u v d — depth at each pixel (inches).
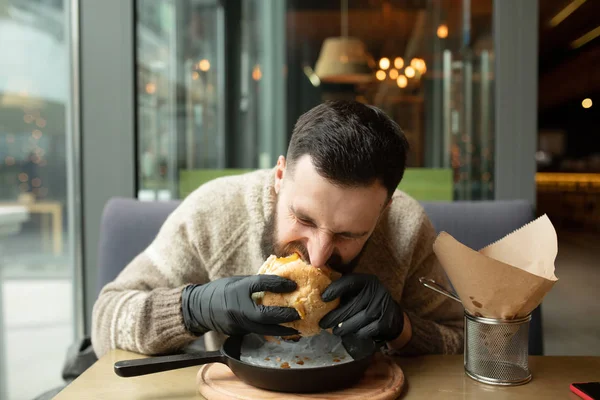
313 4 78.6
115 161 62.7
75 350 45.5
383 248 39.4
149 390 27.3
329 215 26.4
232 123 76.6
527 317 27.9
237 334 29.6
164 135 67.7
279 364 27.0
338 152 25.5
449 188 67.5
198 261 40.5
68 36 64.5
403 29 74.9
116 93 62.2
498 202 51.4
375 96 78.7
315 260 27.7
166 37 66.6
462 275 26.8
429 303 40.1
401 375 28.0
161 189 68.1
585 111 369.7
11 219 79.1
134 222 51.0
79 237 63.2
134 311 33.6
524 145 60.6
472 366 28.9
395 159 27.2
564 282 146.4
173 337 32.1
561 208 324.8
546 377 29.1
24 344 115.6
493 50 61.7
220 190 41.7
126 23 61.6
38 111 129.4
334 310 28.4
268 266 29.2
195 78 71.4
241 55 76.2
